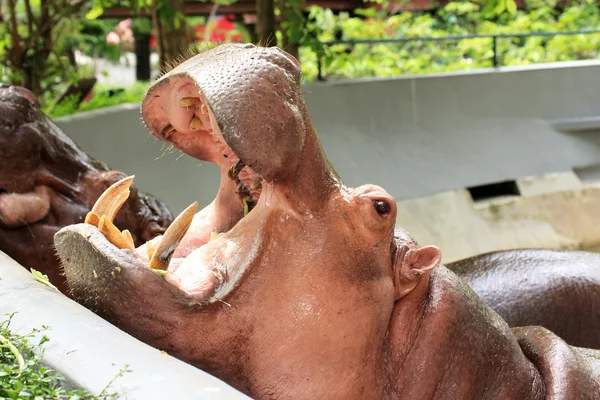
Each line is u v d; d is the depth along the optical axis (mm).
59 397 1984
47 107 8602
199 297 2645
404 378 3090
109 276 2580
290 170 2668
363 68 11188
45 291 2643
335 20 12242
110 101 8578
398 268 3053
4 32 8648
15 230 4191
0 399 1926
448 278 3295
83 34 12070
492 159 10227
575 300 5520
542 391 3523
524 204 10195
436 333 3129
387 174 9539
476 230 9742
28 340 2248
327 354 2789
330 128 9391
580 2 14570
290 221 2785
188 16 12672
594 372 3746
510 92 10516
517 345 3518
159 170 8000
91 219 2701
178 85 2703
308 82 9641
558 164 10633
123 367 2090
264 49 2689
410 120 9875
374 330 2891
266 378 2775
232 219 3016
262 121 2529
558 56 12055
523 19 12820
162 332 2643
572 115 10844
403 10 14016
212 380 2053
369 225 2861
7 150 4145
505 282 5574
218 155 2977
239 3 12461
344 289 2803
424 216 9523
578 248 10156
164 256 2650
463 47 12164
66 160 4406
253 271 2746
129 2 9805
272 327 2742
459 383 3201
